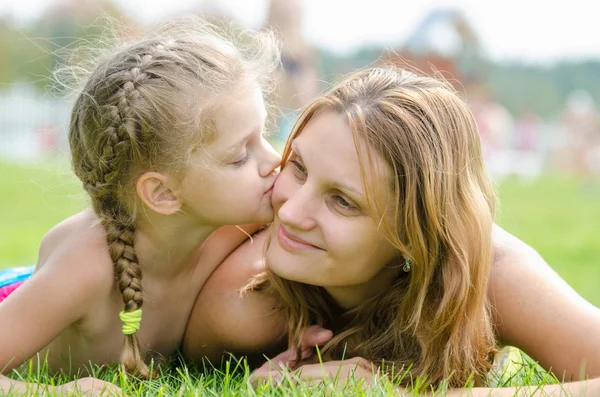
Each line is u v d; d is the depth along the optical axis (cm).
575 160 1905
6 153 2158
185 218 265
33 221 785
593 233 793
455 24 1895
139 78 256
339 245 243
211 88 255
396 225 245
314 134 245
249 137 259
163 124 253
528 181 1692
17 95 2228
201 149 253
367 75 260
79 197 297
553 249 650
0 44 2409
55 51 356
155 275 275
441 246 249
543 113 3431
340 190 240
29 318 251
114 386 239
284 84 1041
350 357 269
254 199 261
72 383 241
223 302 279
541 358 255
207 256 288
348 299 269
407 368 252
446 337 249
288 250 249
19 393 231
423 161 242
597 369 240
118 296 269
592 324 246
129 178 258
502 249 269
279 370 252
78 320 267
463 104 262
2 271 348
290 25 1038
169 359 296
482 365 255
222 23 370
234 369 275
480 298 251
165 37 273
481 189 265
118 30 308
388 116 242
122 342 277
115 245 261
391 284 266
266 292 277
